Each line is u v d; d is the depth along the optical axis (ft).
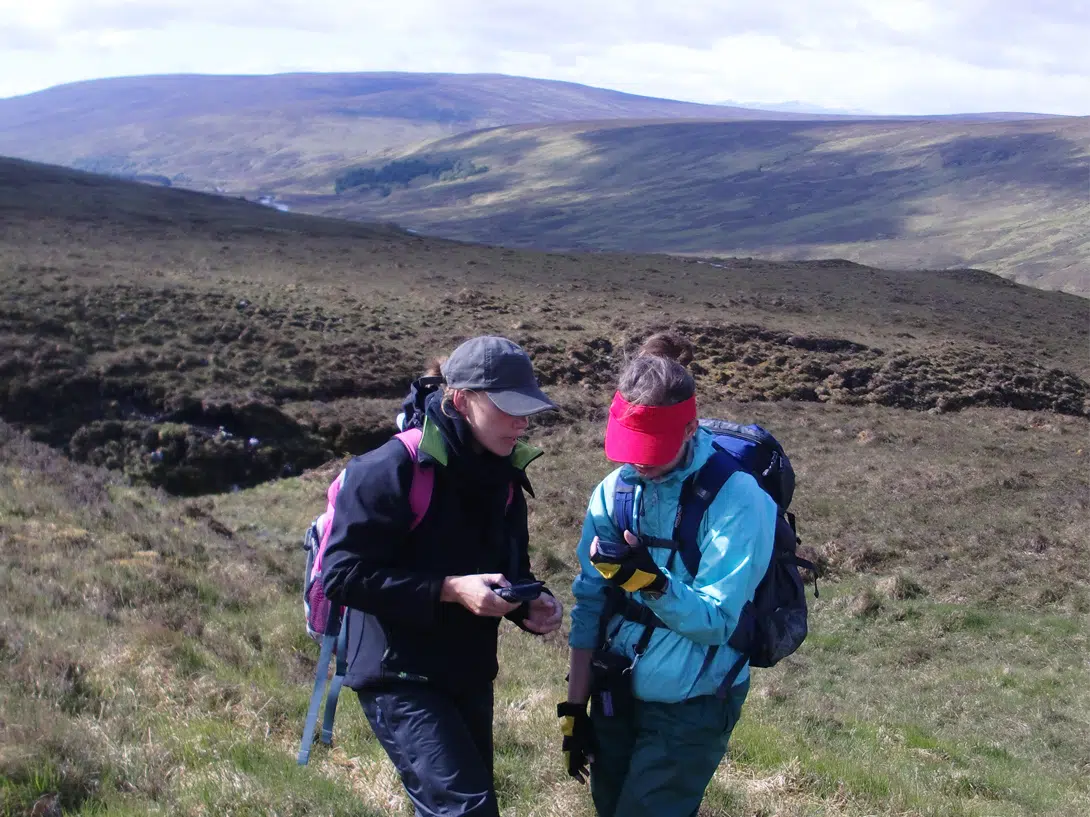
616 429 12.78
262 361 123.24
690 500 12.99
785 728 31.01
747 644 13.02
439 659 12.49
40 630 25.45
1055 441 120.26
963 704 47.06
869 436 113.50
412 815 17.07
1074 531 76.07
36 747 16.60
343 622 12.99
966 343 174.50
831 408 133.69
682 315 170.71
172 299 136.46
